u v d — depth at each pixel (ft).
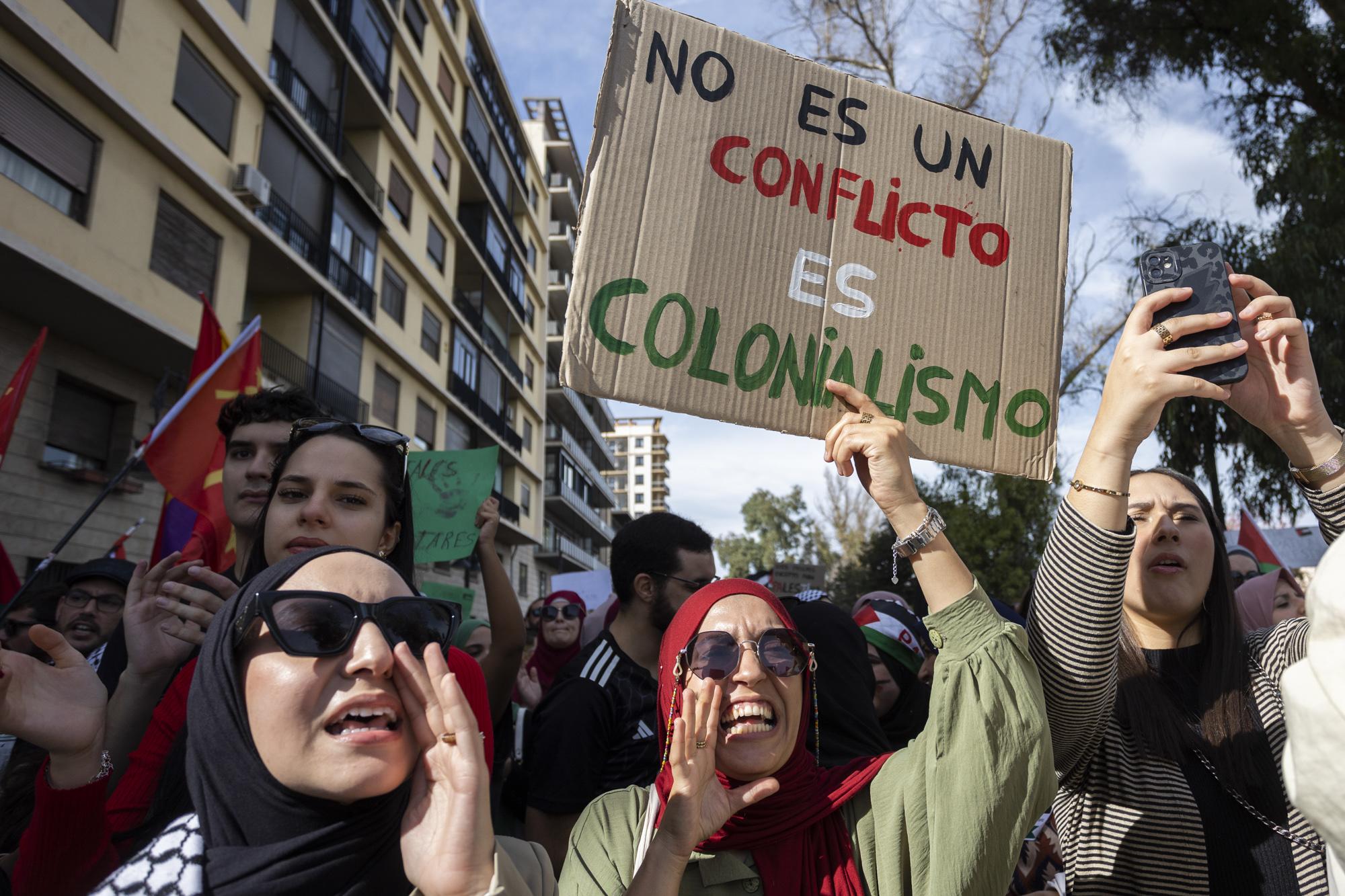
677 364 5.98
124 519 40.81
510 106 106.93
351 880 4.49
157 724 6.52
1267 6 32.94
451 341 85.25
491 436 97.81
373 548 7.13
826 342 6.33
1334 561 3.37
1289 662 6.15
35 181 34.71
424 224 78.18
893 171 6.70
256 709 4.53
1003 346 6.68
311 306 57.41
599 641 9.81
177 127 42.78
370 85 64.69
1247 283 6.15
